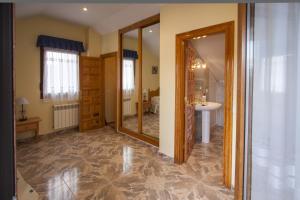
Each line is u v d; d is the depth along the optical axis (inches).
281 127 41.6
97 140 164.6
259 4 41.4
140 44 159.9
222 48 140.4
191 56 133.8
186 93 119.9
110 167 112.0
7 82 25.2
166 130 126.1
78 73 195.8
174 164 116.3
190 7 106.8
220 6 93.6
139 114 165.5
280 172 42.2
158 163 117.6
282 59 40.7
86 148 144.5
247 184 44.1
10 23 25.5
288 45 40.0
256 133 43.5
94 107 201.2
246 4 41.7
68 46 183.9
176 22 114.9
